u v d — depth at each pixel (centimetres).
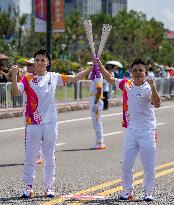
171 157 1947
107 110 3950
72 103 4025
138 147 1270
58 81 1319
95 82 2128
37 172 1661
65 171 1684
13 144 2297
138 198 1311
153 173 1278
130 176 1288
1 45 6134
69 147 2206
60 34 9756
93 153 2056
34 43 9700
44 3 4306
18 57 5681
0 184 1488
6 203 1254
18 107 3550
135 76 1256
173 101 5066
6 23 9431
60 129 2822
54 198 1308
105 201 1280
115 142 2358
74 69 6100
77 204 1248
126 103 1272
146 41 13850
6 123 3094
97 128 2166
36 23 4331
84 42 10512
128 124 1273
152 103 1265
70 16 10956
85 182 1512
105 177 1587
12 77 1282
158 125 3006
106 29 1323
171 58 14700
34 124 1295
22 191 1388
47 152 1317
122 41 11312
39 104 1291
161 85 5019
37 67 1295
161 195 1347
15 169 1730
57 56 8619
